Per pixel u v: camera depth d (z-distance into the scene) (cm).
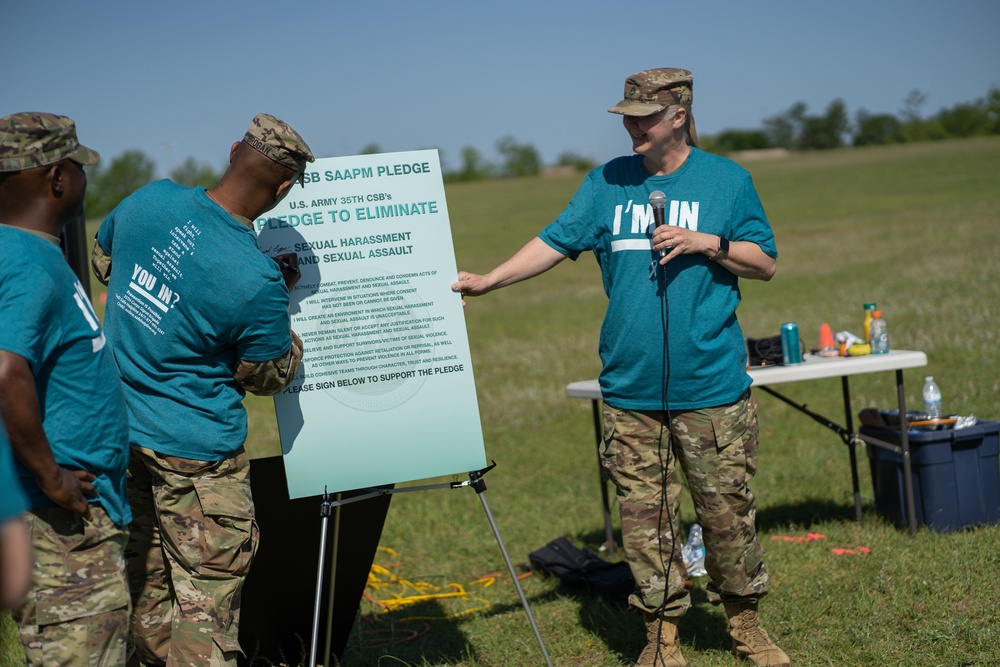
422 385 350
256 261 299
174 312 298
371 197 348
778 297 1512
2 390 232
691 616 429
